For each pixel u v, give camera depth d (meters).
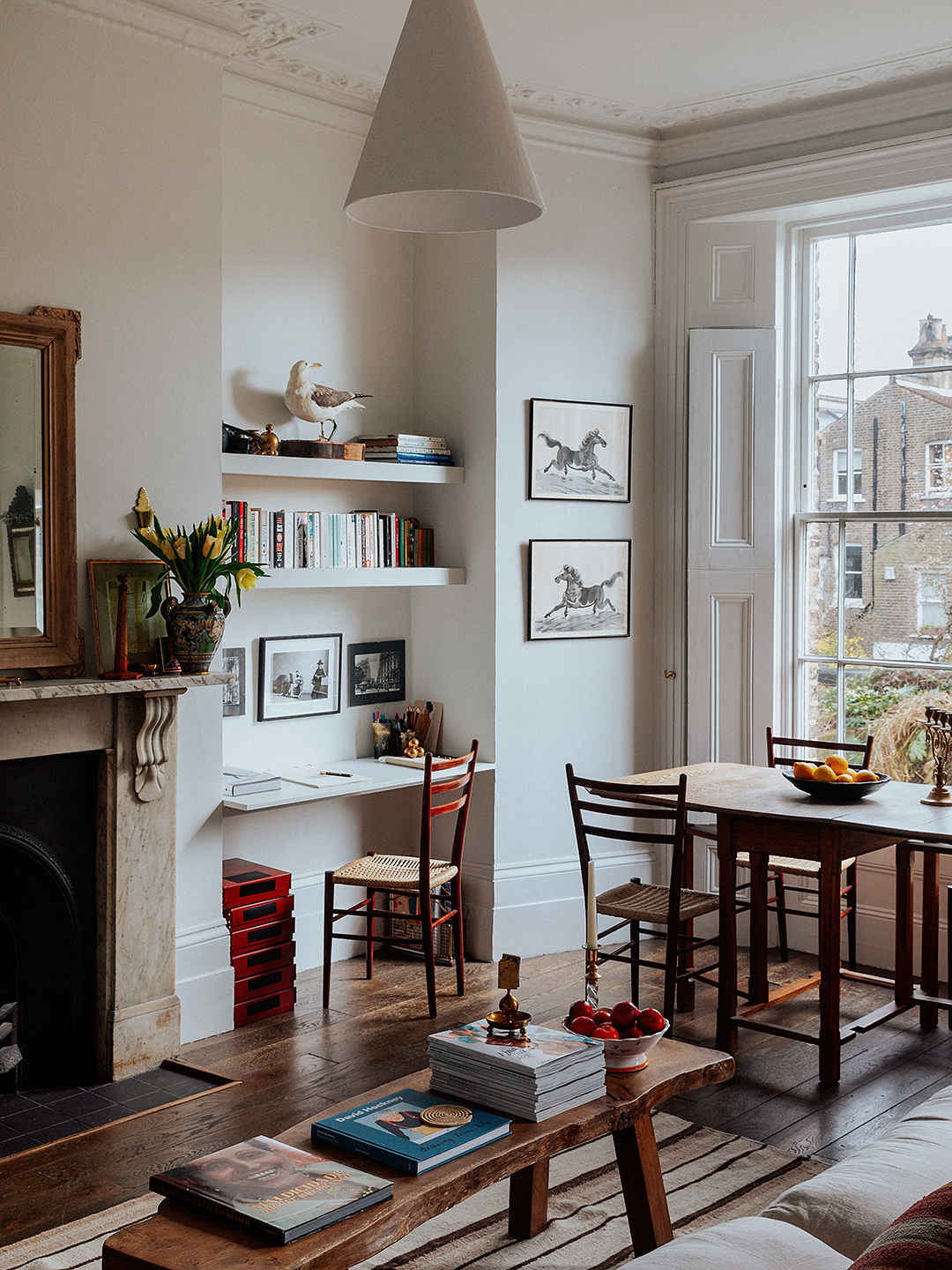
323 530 4.62
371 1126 2.14
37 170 3.52
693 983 4.36
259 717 4.63
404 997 4.46
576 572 5.05
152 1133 3.30
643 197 5.16
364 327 4.93
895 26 4.06
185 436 3.95
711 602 5.12
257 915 4.23
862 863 4.89
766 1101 3.55
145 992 3.80
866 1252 1.42
